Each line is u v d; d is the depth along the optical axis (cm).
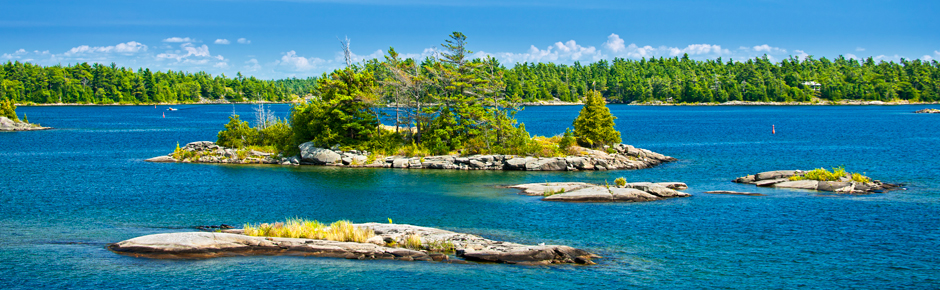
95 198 5503
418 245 3581
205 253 3391
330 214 4797
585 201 5262
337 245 3481
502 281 3045
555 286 2992
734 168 7706
